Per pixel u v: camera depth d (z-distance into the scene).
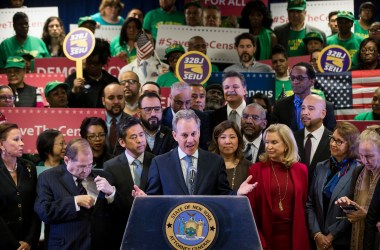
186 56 8.41
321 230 6.38
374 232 5.86
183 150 5.55
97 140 6.69
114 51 10.60
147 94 6.91
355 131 6.39
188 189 5.59
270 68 9.45
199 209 4.19
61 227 5.80
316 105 6.81
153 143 6.88
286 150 6.29
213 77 8.64
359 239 6.07
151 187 5.62
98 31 11.09
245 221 4.19
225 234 4.18
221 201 4.21
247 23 10.70
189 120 5.50
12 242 5.57
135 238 4.16
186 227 4.17
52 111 7.47
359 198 6.05
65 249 5.77
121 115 7.44
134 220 4.18
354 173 6.15
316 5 11.70
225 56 10.31
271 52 10.08
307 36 10.47
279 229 6.23
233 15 11.28
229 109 7.42
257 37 10.62
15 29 10.60
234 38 10.32
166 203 4.20
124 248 4.14
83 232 5.79
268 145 6.28
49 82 8.35
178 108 7.35
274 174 6.29
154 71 9.38
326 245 6.22
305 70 7.32
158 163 5.67
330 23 11.39
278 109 7.50
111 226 6.02
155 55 9.48
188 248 4.16
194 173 5.61
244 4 11.28
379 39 9.80
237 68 9.47
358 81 8.37
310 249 6.33
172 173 5.59
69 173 5.89
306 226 6.42
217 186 5.64
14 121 7.45
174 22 11.18
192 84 7.97
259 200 6.27
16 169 6.22
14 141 6.08
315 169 6.57
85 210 5.82
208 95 8.31
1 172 6.11
